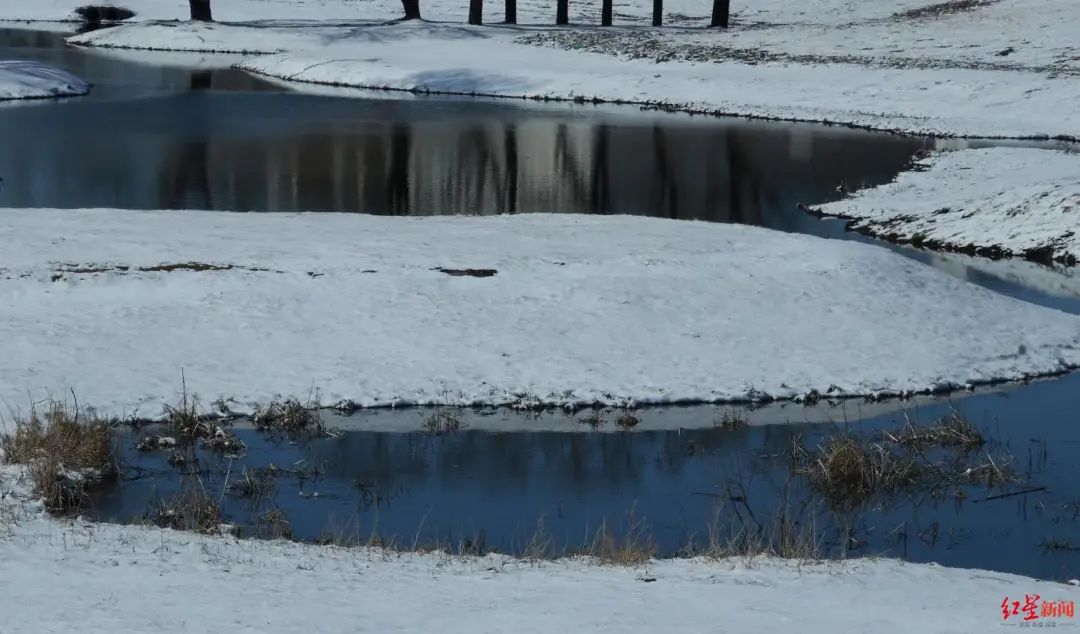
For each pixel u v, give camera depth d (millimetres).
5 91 87375
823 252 38281
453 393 29797
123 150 65000
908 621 15758
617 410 29641
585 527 22609
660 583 17438
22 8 162125
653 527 22656
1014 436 28203
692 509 23734
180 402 28562
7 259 34938
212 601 16016
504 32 126188
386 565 18406
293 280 34281
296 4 161625
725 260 37094
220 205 50875
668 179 60625
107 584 16625
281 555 18828
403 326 32500
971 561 21125
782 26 124688
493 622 15391
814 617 15812
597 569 18375
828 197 56562
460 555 19719
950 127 76500
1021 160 62406
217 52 125812
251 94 94438
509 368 31031
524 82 98625
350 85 102750
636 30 124562
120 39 130625
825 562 18906
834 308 34781
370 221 42719
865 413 29812
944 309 35531
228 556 18547
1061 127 75812
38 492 22516
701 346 32438
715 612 15977
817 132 77625
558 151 68688
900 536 22312
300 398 29266
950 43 104250
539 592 16875
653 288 35031
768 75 95312
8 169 58469
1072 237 46375
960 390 31453
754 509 23734
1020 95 84125
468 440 27719
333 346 31578
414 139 72125
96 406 28047
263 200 52344
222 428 27031
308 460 26219
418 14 137125
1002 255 46562
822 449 25953
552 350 31859
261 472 25219
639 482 25328
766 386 30797
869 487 24906
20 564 17422
